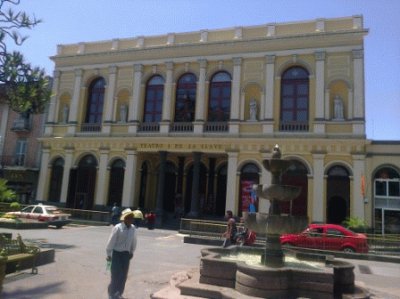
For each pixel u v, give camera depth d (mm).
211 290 8047
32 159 34062
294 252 10617
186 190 30484
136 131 29844
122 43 32031
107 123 30922
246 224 9539
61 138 31984
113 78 31516
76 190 31094
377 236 19891
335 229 18344
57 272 10320
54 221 23797
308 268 8680
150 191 31516
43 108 10594
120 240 7426
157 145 28922
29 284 8781
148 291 8734
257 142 26094
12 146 34906
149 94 30734
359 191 23375
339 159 24297
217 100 28453
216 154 28266
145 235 22359
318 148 24734
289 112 26219
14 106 10133
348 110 24766
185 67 29406
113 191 30094
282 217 8938
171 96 29438
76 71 32844
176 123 28891
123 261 7406
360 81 24672
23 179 33719
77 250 14875
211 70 28625
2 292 7859
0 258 7164
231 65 28109
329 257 10039
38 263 10977
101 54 32125
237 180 26328
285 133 25703
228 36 28562
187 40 29844
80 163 31656
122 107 30828
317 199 24203
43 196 32000
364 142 23719
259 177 25828
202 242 19500
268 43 27062
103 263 12297
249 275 7875
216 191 29219
